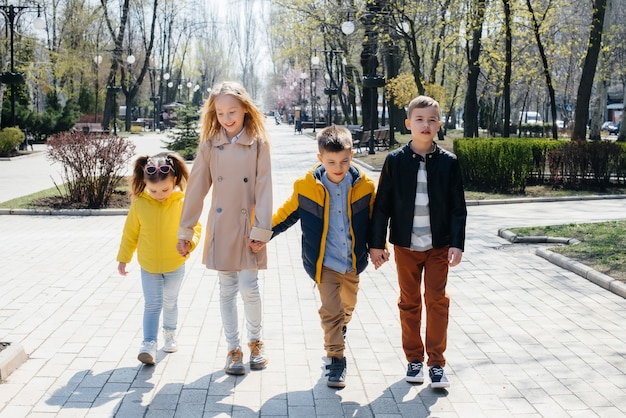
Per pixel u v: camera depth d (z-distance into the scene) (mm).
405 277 4512
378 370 4773
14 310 6145
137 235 4965
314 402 4215
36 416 3961
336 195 4438
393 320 5938
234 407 4133
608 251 8266
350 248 4480
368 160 22969
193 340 5379
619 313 6141
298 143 37406
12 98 26453
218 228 4570
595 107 26281
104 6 40719
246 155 4559
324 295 4461
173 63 71125
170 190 4824
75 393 4309
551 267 7961
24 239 9664
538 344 5316
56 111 35500
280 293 6836
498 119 43562
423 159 4414
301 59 48969
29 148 30109
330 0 28781
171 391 4367
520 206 13812
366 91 32438
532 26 23250
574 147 16062
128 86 53000
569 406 4156
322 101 71812
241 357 4703
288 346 5262
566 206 13758
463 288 7047
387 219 4492
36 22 24766
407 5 23984
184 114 24875
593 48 19938
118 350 5117
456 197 4395
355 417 4004
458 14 23938
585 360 4957
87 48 43250
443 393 4367
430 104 4340
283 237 9984
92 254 8625
